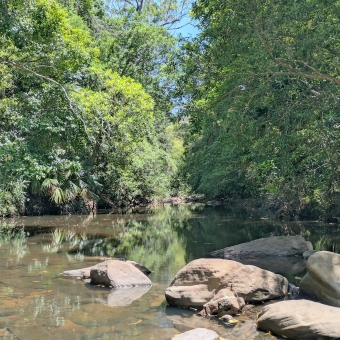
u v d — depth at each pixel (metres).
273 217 18.08
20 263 8.35
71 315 4.95
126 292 6.09
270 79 8.71
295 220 16.53
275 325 4.41
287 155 9.55
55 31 11.73
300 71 8.46
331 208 14.42
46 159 11.77
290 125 8.93
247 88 9.30
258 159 11.58
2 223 16.86
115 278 6.45
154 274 7.38
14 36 10.57
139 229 14.87
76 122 12.77
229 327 4.63
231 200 28.94
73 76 13.05
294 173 10.88
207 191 28.50
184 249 10.25
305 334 4.21
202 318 4.94
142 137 18.39
